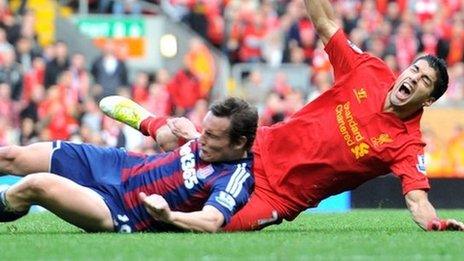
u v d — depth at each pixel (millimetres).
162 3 33750
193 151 12328
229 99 12195
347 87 12977
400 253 10516
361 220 15945
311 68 31203
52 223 14609
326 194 12953
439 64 12719
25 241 11305
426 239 11656
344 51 13180
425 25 33156
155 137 13344
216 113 12102
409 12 33188
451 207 22219
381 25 32625
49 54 29484
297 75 31078
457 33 33219
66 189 11867
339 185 12922
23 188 11742
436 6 33656
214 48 32812
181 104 30406
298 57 32031
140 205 12156
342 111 12898
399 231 12906
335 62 13242
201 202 12273
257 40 32688
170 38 31812
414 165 12672
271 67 31266
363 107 12852
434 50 32938
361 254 10414
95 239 11414
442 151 27188
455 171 27172
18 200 11789
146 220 12164
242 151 12359
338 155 12781
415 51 32594
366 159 12758
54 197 11820
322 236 12023
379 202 22078
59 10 32094
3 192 11836
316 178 12797
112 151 12492
